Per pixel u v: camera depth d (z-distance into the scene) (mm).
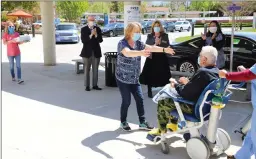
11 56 9070
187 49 9898
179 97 4051
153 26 6828
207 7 57094
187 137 4531
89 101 7141
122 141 4805
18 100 7180
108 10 67250
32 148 4535
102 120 5801
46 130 5270
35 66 12391
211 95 3893
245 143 3691
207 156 3953
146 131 5242
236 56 8727
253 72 3201
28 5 32031
